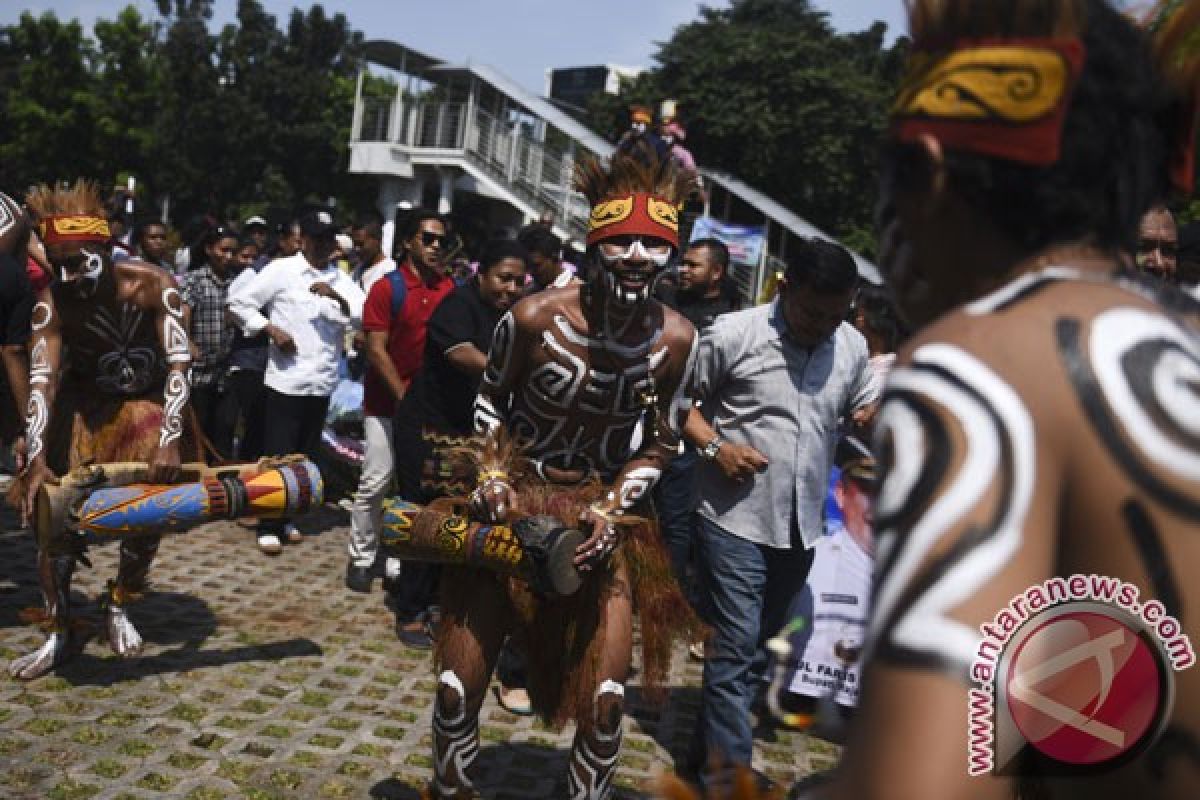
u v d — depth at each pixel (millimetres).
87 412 4074
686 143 27828
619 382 2895
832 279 3305
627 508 2898
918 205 948
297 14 46125
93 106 36906
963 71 905
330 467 7625
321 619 5102
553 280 5680
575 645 2885
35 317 3904
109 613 4422
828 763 3840
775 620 3719
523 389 2959
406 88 23734
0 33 41906
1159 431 826
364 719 3990
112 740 3633
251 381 6648
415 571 4809
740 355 3504
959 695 757
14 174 36844
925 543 791
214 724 3834
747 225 25000
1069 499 825
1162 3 979
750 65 27219
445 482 3223
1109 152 910
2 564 5449
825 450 3508
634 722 4215
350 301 6285
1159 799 840
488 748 3832
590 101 31156
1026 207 910
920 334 896
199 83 40594
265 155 41094
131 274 3975
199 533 6402
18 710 3801
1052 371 834
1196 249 3947
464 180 23766
